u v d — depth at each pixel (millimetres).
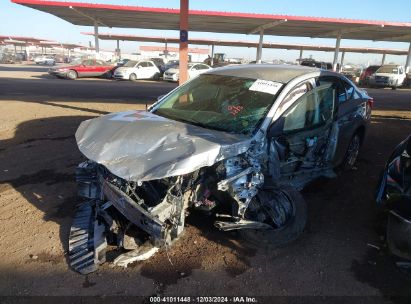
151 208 2967
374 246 3744
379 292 3100
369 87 26797
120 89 18078
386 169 3760
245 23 27438
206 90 4477
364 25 26531
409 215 3223
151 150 3193
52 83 19891
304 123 4285
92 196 3793
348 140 5242
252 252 3576
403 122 10391
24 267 3246
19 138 7273
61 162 5832
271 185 3600
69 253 3416
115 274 3188
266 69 4617
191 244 3660
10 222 3967
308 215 4316
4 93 14367
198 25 29297
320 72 4719
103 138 3484
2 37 66000
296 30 31016
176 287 3064
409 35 31562
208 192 3340
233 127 3768
